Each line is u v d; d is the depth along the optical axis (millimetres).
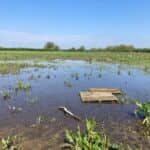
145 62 38438
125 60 43281
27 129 8266
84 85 16828
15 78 19641
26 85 15492
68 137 6992
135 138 7559
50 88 15484
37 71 25250
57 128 8375
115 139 7465
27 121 9039
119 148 6750
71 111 10406
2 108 10719
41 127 8453
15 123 8812
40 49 103375
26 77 20328
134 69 28078
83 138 6773
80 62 40125
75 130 8180
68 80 18953
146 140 7422
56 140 7418
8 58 46906
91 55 64062
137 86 16688
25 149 6871
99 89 14578
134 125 8680
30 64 33438
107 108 10883
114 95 13438
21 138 7559
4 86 15938
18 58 48031
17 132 8000
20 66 29844
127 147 6941
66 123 8883
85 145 6418
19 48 99875
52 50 106250
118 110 10562
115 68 29109
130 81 18938
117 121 9125
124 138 7547
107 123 8906
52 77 20641
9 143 7137
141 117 9555
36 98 12594
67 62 39938
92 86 16453
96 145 6375
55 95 13430
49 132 8023
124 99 12508
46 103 11672
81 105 11375
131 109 10711
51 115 9805
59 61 42375
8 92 14008
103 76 21688
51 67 29969
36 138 7570
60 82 17953
